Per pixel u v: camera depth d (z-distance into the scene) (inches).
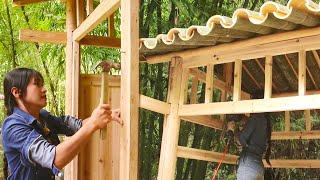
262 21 101.2
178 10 204.8
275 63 159.8
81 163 162.6
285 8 98.3
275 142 245.0
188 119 148.8
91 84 167.0
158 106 142.6
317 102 109.9
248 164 151.9
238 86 129.4
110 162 164.9
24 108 92.1
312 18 101.7
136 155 83.9
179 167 208.7
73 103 162.9
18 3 178.7
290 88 176.9
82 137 80.7
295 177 245.9
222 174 253.6
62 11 244.1
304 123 230.4
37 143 82.7
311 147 241.0
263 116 157.0
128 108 84.4
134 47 84.9
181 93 144.9
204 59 139.4
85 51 223.8
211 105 135.2
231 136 156.2
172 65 146.3
